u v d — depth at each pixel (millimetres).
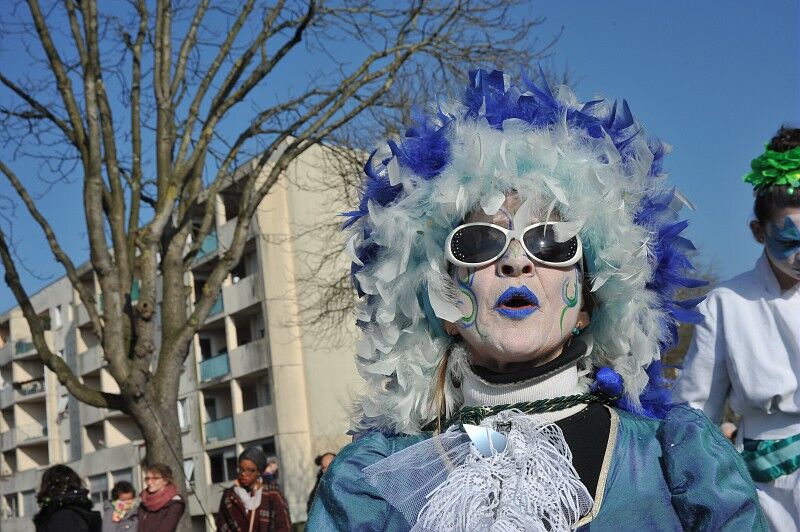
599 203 1883
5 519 49438
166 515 7027
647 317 1984
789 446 2963
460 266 1876
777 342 2984
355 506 1872
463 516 1729
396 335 2004
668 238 2021
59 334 44469
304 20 9812
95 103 8977
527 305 1848
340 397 29125
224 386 32875
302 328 28688
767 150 2953
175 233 9734
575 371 1931
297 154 10141
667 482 1772
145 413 8922
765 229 2945
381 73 10219
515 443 1781
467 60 10125
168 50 9719
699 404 3107
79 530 5957
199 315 9344
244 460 7453
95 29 9070
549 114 1946
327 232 19172
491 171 1864
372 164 2062
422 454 1862
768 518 2977
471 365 1953
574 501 1735
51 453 45000
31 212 9391
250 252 31141
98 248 8922
